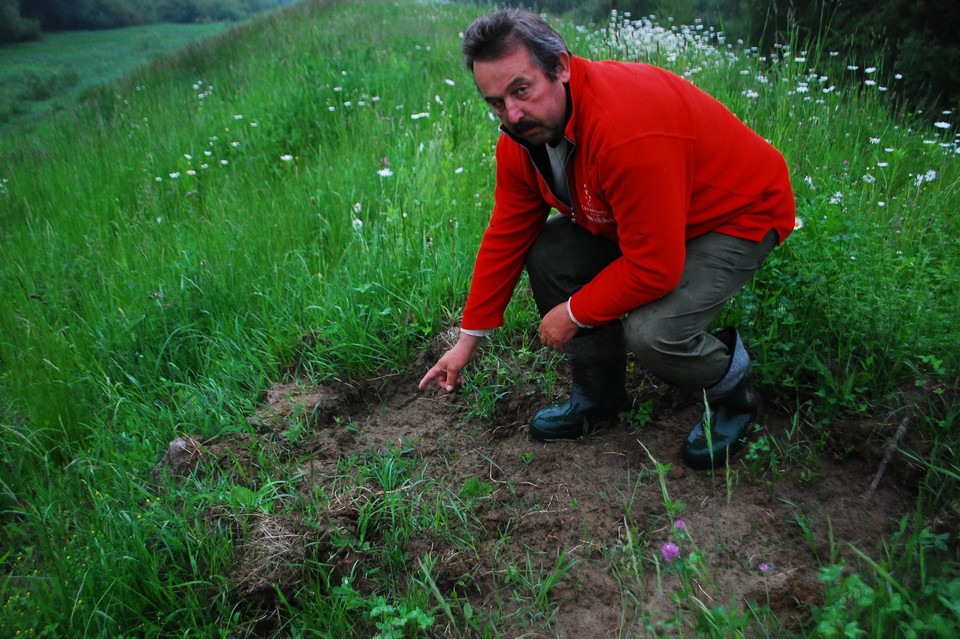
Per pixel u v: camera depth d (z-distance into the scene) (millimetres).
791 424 2408
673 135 1756
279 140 6223
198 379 3064
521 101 1755
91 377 3082
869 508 2088
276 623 1968
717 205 1954
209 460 2447
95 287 3955
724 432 2262
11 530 2371
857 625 1535
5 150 10078
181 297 3486
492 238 2301
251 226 4246
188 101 9070
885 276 2727
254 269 3750
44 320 3578
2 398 2996
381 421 2781
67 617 1916
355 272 3510
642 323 2020
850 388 2309
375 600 1912
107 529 2137
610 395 2434
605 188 1798
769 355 2496
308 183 4871
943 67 8156
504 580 2027
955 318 2504
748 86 5793
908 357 2398
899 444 2176
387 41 10266
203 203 5227
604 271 1998
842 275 2621
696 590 1899
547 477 2367
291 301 3416
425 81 7496
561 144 1893
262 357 3115
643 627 1822
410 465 2457
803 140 4578
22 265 4438
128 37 34812
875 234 3059
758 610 1761
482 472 2439
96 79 20438
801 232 2766
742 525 2092
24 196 6414
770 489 2172
